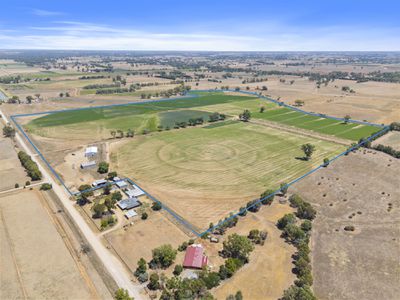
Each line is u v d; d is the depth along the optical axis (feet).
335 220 280.51
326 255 232.32
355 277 210.18
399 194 326.03
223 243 234.17
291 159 425.28
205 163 407.64
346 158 428.56
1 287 199.21
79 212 289.94
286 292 186.50
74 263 222.07
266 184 351.25
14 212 287.07
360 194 327.47
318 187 343.87
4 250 233.96
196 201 312.71
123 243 246.47
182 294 184.85
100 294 195.83
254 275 212.23
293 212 294.25
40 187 337.11
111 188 325.42
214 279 200.64
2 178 358.64
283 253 235.61
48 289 198.49
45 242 244.63
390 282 205.36
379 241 249.14
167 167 394.32
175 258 228.84
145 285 203.92
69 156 430.61
